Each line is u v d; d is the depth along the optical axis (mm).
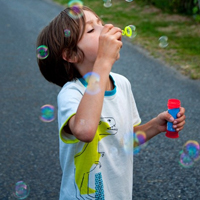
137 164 2305
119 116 1259
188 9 6074
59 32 1203
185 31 5207
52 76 1296
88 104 1040
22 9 7719
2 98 3500
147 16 6152
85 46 1188
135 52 4570
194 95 3287
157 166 2270
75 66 1241
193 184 2080
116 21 5941
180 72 3830
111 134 1239
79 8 1217
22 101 3410
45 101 3396
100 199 1228
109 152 1250
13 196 2055
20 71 4254
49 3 8125
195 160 2279
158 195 2008
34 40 5508
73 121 1075
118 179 1270
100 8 6961
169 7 6445
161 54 4391
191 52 4344
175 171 2209
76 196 1242
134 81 3715
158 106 3113
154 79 3725
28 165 2365
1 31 6074
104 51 1102
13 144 2637
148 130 1394
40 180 2203
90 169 1213
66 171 1258
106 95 1239
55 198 2033
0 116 3109
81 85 1226
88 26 1196
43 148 2566
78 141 1154
